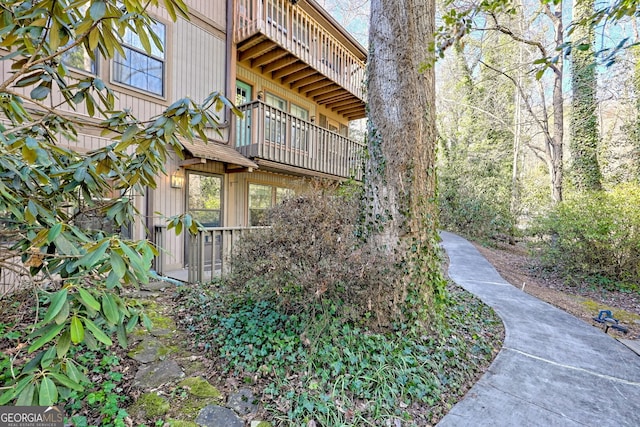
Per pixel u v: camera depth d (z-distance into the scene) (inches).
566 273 240.7
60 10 54.9
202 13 245.8
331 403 80.1
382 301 111.8
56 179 83.7
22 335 103.0
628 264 220.8
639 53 306.7
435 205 134.2
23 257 72.6
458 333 127.0
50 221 69.1
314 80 336.2
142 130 69.6
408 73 124.9
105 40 59.7
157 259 207.9
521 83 418.6
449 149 549.0
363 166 136.3
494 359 112.0
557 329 141.0
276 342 104.7
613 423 79.6
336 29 341.1
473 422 78.4
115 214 84.6
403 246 121.3
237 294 135.5
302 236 119.3
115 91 192.4
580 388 94.7
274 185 332.8
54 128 87.6
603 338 132.7
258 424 74.2
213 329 119.0
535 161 653.9
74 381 49.4
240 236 149.7
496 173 490.3
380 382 87.5
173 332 119.3
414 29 125.7
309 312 111.2
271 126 262.5
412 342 108.5
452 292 187.2
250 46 271.0
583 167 311.1
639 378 101.4
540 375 101.7
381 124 127.9
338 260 104.6
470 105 478.9
